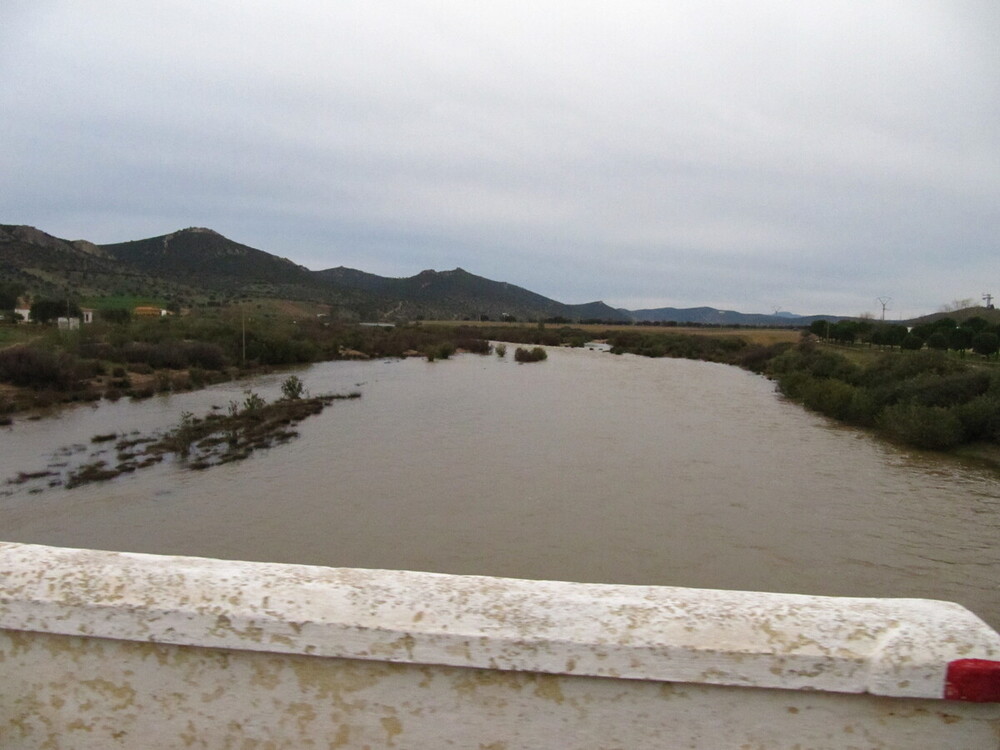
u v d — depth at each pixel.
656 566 10.30
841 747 1.33
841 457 18.44
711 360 59.41
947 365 26.08
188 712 1.46
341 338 59.19
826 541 11.51
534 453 18.14
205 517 12.41
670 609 1.40
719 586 9.58
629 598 1.44
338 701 1.41
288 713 1.43
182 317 57.41
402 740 1.41
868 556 10.88
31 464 16.50
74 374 29.70
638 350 66.31
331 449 18.45
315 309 108.81
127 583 1.48
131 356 38.31
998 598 9.38
